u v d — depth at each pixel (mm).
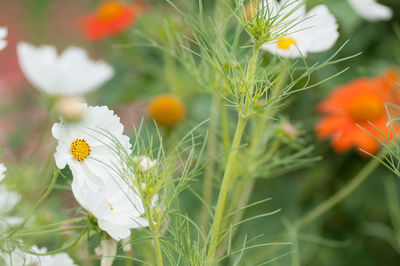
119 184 678
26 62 942
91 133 682
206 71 899
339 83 1297
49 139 945
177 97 1235
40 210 809
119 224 669
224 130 857
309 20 833
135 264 840
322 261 1276
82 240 742
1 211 723
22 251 698
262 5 693
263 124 914
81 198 663
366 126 1100
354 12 1206
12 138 1267
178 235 708
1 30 705
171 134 1192
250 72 703
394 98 1104
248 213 1232
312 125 1278
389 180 1294
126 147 683
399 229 1184
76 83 964
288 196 1270
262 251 1084
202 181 1082
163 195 698
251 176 897
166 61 1271
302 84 1109
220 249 887
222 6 997
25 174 800
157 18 1270
